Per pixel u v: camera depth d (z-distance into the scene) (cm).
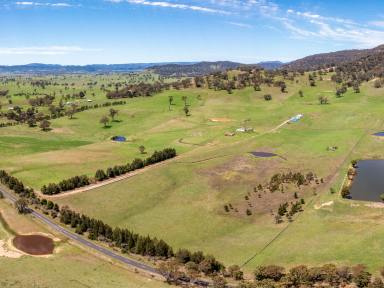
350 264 8500
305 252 9475
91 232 10988
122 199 13725
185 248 10631
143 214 12775
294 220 11750
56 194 14062
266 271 8319
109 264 9319
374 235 9594
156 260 9662
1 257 9275
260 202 13425
